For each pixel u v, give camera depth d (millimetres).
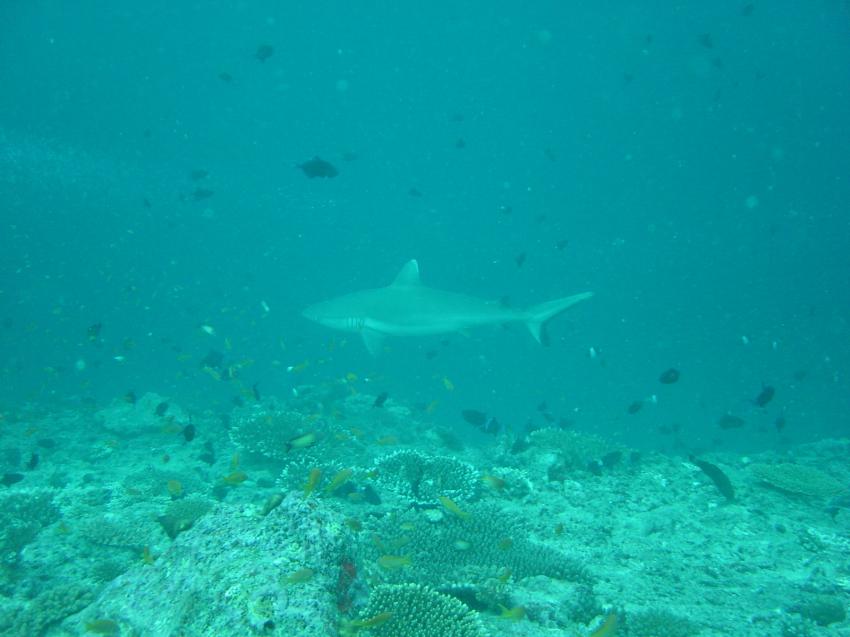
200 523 1310
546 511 2287
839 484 2469
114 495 2385
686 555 2029
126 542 1886
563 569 1727
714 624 1634
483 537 1831
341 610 1152
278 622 993
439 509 1956
